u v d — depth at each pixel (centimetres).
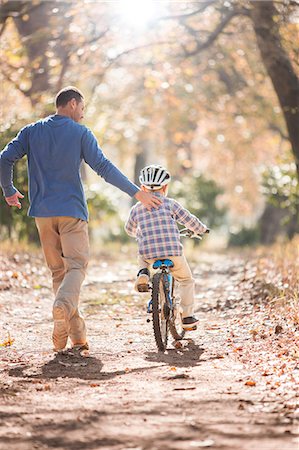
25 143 866
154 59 3138
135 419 586
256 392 681
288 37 1941
